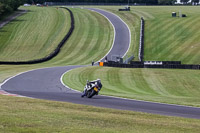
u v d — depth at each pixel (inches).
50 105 2078.0
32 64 7834.6
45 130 1300.4
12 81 4330.7
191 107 2480.3
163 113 2091.5
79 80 4874.5
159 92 4311.0
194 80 5177.2
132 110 2165.4
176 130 1467.8
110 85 4630.9
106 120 1615.4
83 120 1585.9
